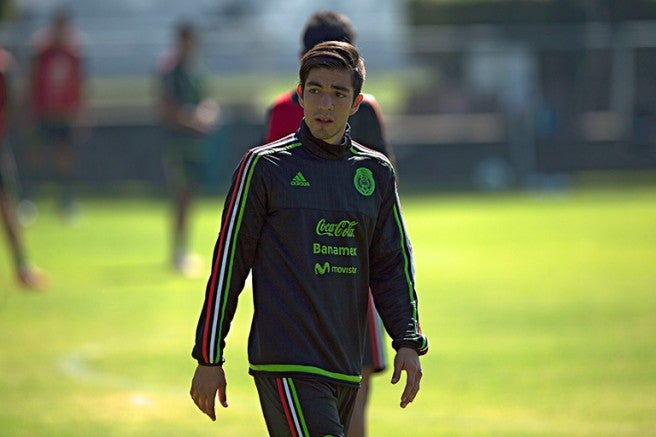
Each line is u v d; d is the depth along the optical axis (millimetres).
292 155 16516
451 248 55531
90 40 100125
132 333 35500
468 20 92875
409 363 16656
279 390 16141
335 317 16469
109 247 55531
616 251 54062
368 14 102688
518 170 88062
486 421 25609
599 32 91938
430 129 88375
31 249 54812
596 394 28016
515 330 36281
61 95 67188
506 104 88812
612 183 85062
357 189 16688
